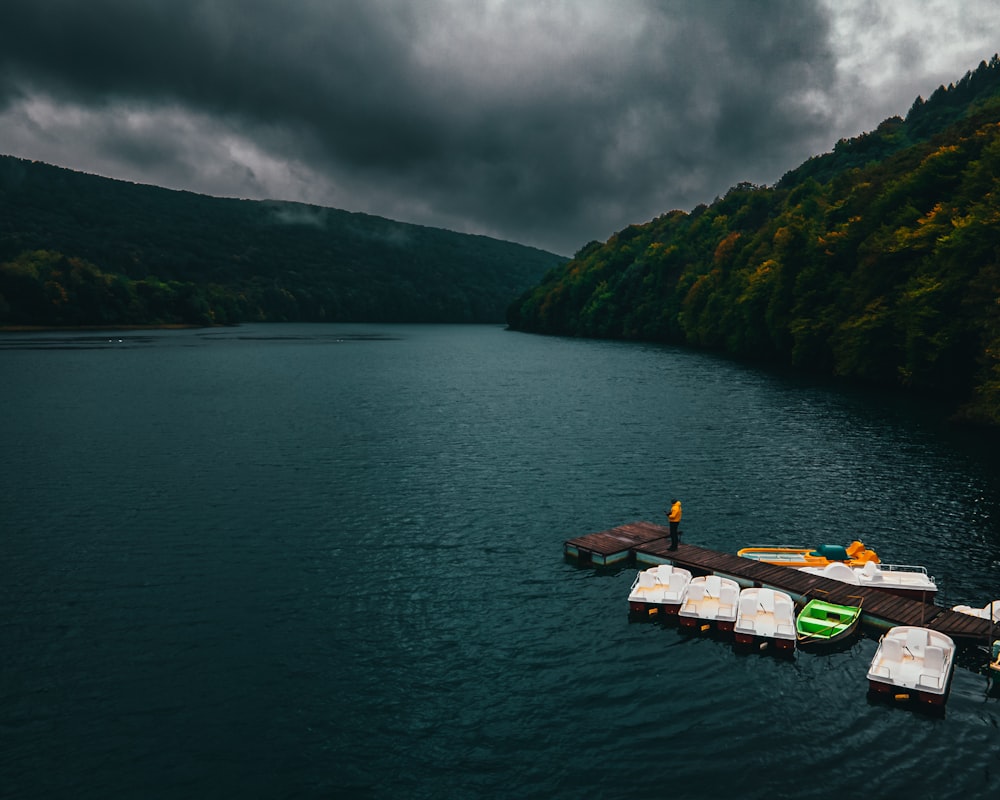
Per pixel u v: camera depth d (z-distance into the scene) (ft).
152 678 80.59
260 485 162.81
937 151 360.69
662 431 225.15
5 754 67.10
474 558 118.52
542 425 240.53
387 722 72.64
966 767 65.67
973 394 249.34
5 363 453.58
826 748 68.54
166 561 115.85
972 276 255.50
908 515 136.87
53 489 158.20
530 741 69.67
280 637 90.48
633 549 117.80
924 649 80.69
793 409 262.26
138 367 440.45
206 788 63.05
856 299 332.19
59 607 98.53
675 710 74.95
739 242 590.96
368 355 576.20
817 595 99.14
